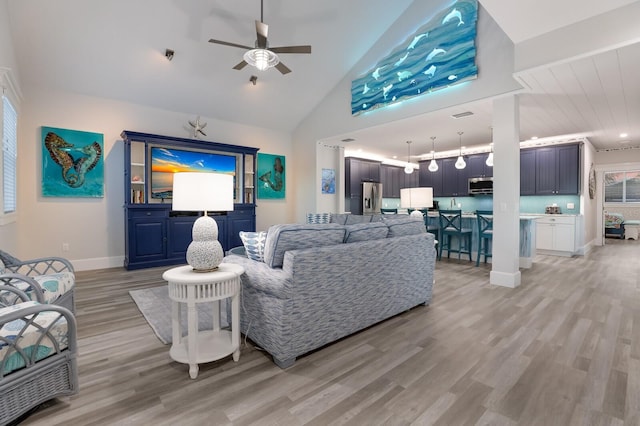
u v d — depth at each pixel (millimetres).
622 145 6832
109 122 4789
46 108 4305
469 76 3854
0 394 1297
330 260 2139
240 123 6242
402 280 2773
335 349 2189
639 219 9461
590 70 3082
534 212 6996
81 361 2018
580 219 6098
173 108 5309
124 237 4930
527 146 6734
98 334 2428
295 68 5172
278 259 2061
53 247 4406
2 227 3064
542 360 2018
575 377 1817
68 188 4469
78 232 4586
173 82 4805
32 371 1403
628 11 2553
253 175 6031
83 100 4574
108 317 2777
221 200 2029
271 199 6766
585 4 2572
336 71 5520
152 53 4246
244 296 2275
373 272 2477
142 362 2010
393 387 1732
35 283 1970
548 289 3656
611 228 9047
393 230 2857
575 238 5914
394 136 5957
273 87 5469
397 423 1444
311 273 2031
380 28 4887
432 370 1909
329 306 2158
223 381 1800
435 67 4207
